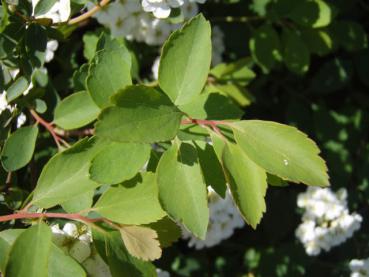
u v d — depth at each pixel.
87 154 0.25
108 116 0.23
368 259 0.47
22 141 0.30
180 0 0.31
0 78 0.32
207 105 0.27
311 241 0.47
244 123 0.24
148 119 0.23
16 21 0.31
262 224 0.53
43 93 0.34
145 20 0.38
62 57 0.43
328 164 0.52
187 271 0.51
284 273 0.50
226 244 0.53
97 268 0.26
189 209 0.23
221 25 0.49
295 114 0.53
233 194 0.23
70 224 0.27
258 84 0.53
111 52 0.26
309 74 0.56
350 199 0.53
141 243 0.24
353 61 0.55
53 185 0.25
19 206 0.29
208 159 0.25
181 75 0.25
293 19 0.44
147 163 0.27
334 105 0.57
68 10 0.32
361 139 0.53
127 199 0.25
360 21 0.56
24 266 0.23
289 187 0.53
